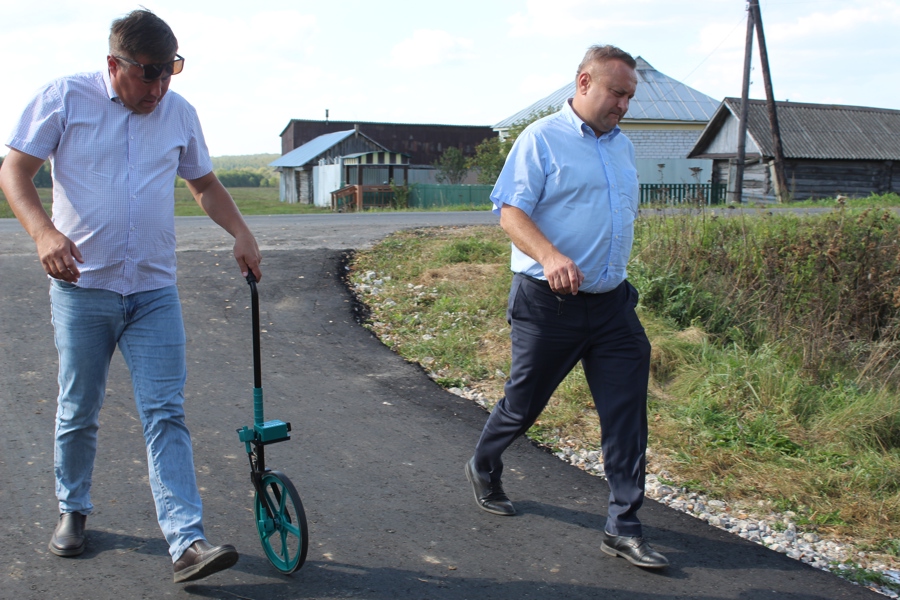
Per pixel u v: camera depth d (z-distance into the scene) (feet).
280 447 14.47
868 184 88.63
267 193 198.70
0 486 12.30
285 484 9.70
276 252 30.35
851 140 87.76
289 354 20.01
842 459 15.30
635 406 10.87
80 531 10.55
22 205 9.04
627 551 10.83
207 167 10.68
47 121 9.26
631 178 11.22
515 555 11.01
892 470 14.51
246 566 10.37
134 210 9.65
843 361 21.02
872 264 24.67
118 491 12.32
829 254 24.86
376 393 17.74
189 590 9.73
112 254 9.63
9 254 28.50
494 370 19.60
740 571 10.91
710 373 18.84
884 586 10.77
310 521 11.75
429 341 21.34
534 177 10.77
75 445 10.29
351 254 30.35
